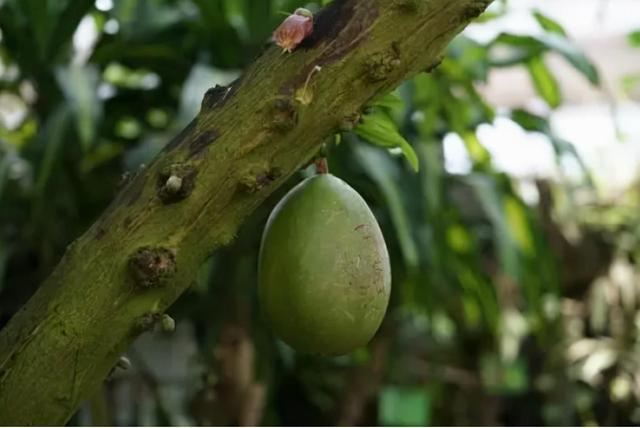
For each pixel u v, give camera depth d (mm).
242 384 2113
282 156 873
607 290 3324
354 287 957
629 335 3301
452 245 2312
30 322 876
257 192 874
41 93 2014
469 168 2359
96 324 867
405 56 872
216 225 875
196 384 2225
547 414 3301
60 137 1736
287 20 870
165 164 868
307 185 991
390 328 2496
